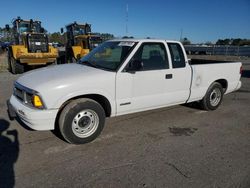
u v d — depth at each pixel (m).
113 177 3.28
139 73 4.64
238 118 5.81
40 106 3.81
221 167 3.58
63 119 3.96
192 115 5.94
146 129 4.97
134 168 3.51
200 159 3.80
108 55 4.88
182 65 5.38
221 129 5.09
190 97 5.66
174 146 4.23
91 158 3.77
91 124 4.27
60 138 4.43
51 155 3.82
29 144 4.17
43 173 3.34
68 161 3.66
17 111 4.07
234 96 8.16
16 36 14.71
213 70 6.03
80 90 4.00
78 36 16.81
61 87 3.85
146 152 3.99
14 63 12.73
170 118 5.68
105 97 4.30
